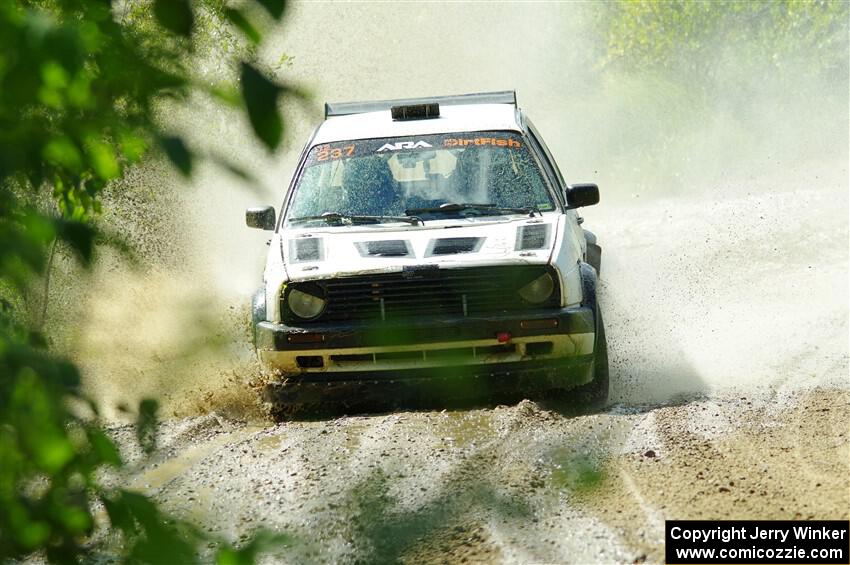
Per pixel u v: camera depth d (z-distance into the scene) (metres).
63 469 6.20
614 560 15.21
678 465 19.03
